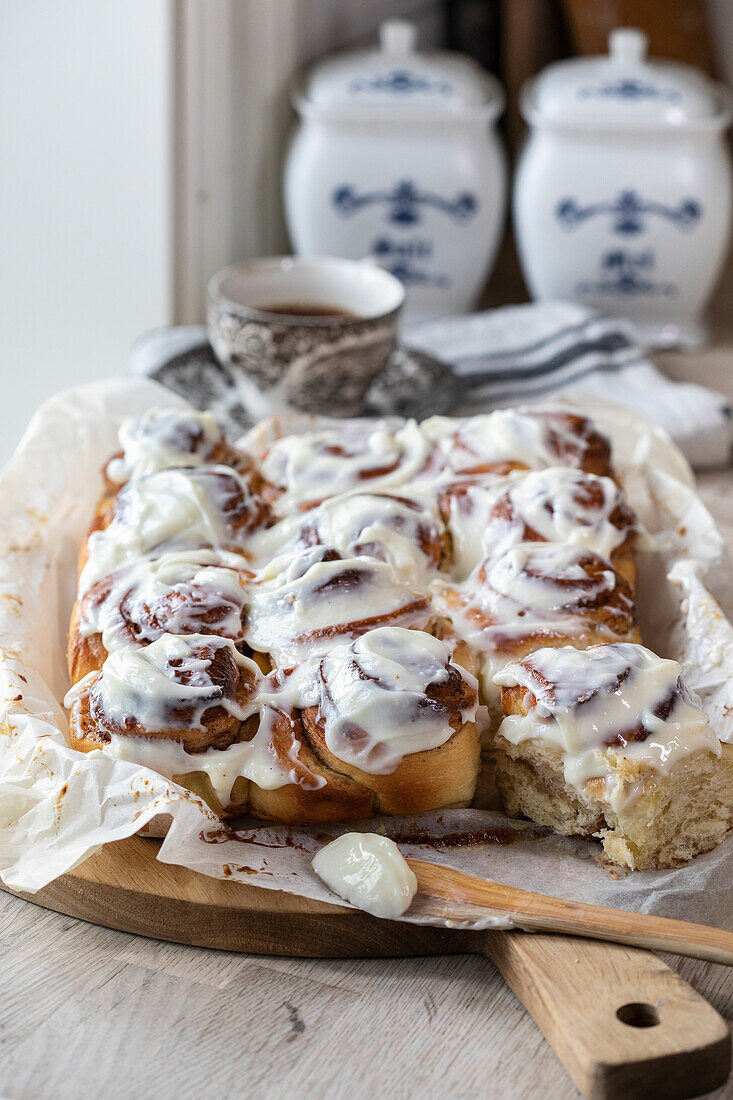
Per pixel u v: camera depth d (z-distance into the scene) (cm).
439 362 132
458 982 93
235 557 105
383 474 112
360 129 138
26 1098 82
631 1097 82
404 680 98
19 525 110
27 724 98
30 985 91
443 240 140
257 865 96
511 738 99
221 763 98
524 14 148
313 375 123
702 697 103
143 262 138
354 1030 88
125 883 95
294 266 129
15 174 138
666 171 137
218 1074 84
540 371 134
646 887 96
